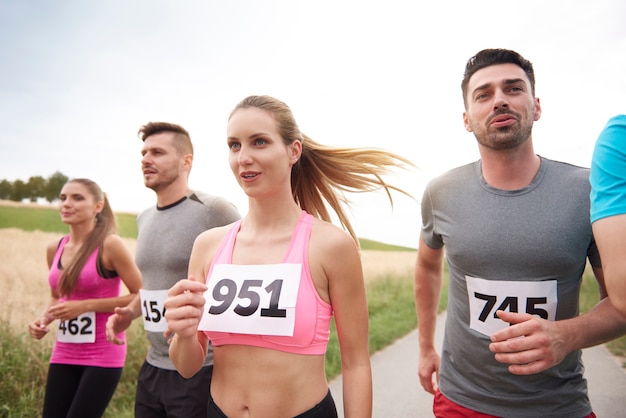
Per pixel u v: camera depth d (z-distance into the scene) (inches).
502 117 70.7
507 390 74.0
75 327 115.0
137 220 119.3
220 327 61.4
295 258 62.0
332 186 85.1
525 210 72.1
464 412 78.2
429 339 101.2
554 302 70.4
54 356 117.9
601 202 49.1
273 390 58.2
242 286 62.6
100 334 116.0
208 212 102.2
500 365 74.0
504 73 71.5
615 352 231.3
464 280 78.6
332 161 82.2
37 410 153.6
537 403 72.2
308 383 59.2
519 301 71.9
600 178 49.6
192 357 62.1
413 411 159.3
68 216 126.0
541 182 72.7
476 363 76.7
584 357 224.5
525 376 72.4
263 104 64.6
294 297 59.4
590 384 181.6
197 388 91.2
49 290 300.5
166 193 108.4
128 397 173.2
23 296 277.9
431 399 171.2
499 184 75.7
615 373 195.9
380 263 706.2
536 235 70.1
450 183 82.7
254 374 59.2
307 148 80.8
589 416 73.9
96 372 113.7
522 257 71.1
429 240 93.7
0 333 190.2
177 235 101.3
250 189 62.8
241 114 63.5
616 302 47.5
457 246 77.8
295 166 81.3
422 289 101.7
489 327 74.5
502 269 73.1
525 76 72.5
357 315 64.4
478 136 74.8
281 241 64.7
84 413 110.9
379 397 174.1
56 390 114.9
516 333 55.5
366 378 63.8
